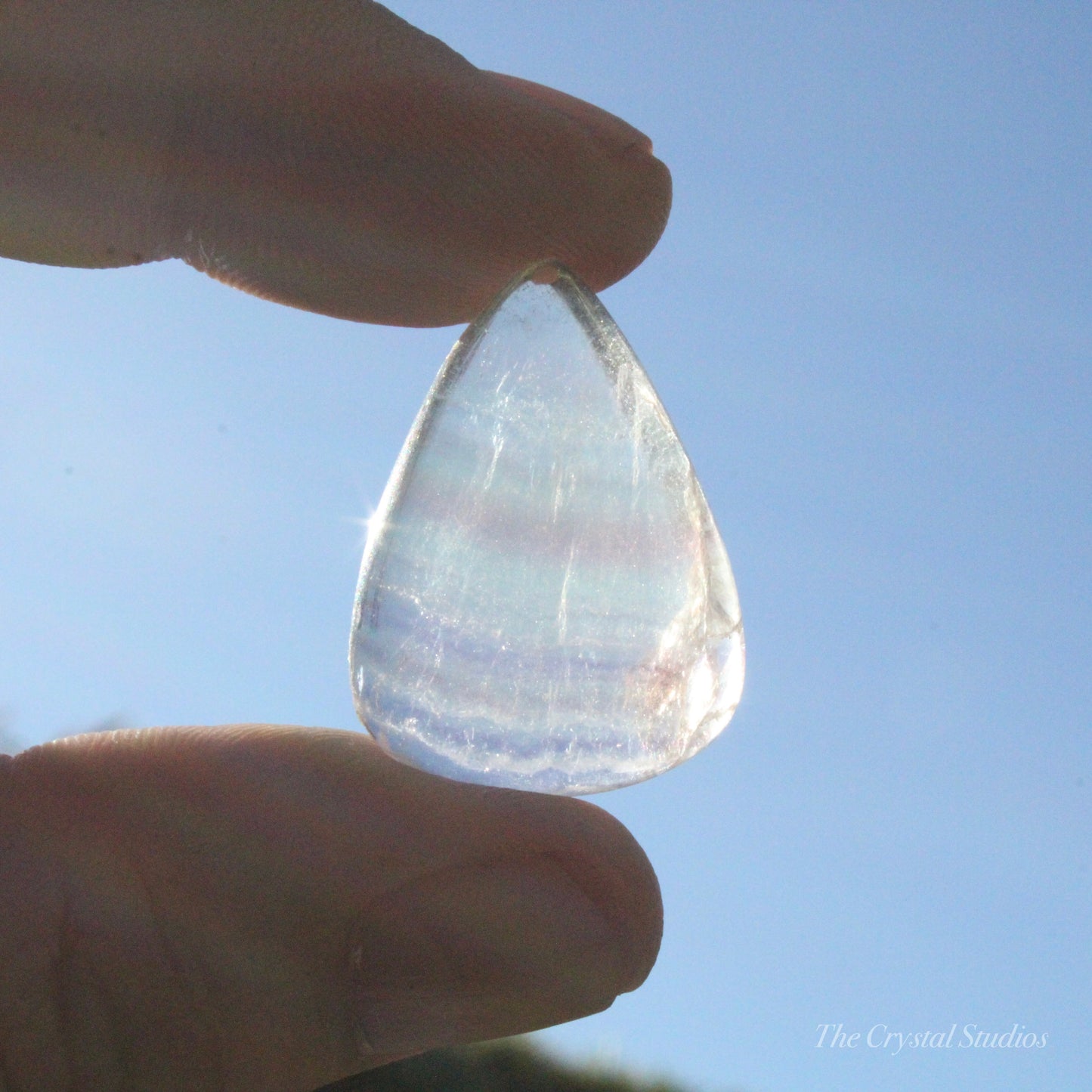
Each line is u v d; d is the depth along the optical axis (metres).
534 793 0.15
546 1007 0.15
